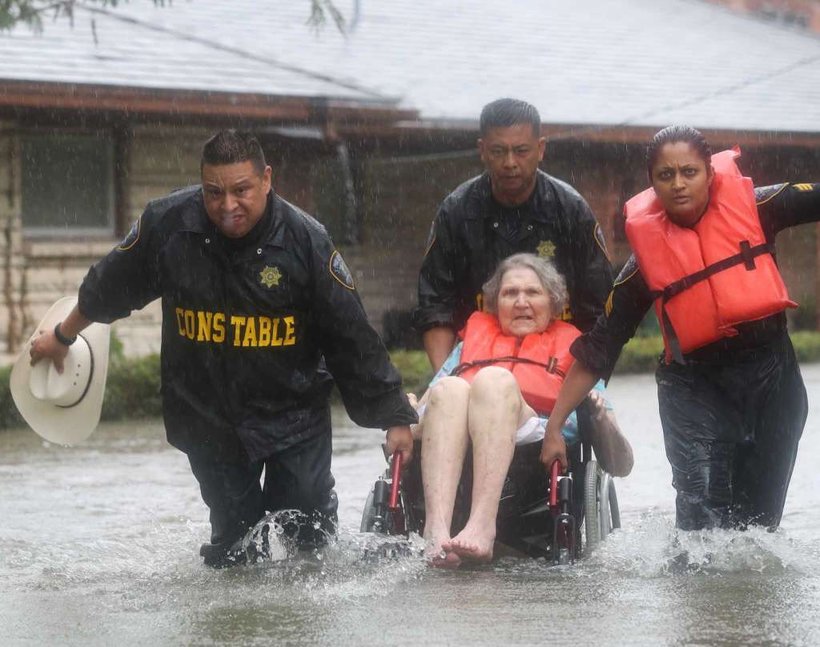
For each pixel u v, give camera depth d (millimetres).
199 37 40094
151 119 35875
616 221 49500
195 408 12734
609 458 14234
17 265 34781
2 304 34562
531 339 14062
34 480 20844
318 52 45062
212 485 13047
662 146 12172
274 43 44438
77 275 35688
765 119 49062
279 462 12930
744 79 53219
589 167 47562
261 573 12633
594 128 44438
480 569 12812
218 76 36312
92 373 14273
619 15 59594
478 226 14977
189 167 37500
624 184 49375
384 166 47469
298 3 47938
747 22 65875
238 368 12578
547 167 47312
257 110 36156
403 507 13477
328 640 9812
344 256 46719
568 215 14805
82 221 36406
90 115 34750
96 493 19406
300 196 40344
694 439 12609
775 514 13180
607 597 11289
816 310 53750
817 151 52656
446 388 13312
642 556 13062
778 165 52688
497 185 14672
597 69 51000
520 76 47969
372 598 11391
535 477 13539
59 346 13992
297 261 12461
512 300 14086
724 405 12656
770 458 12789
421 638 9836
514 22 53812
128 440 26297
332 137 37312
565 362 13953
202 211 12445
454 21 51875
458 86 45344
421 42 48656
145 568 13297
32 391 14273
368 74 44312
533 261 14266
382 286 47500
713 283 12117
